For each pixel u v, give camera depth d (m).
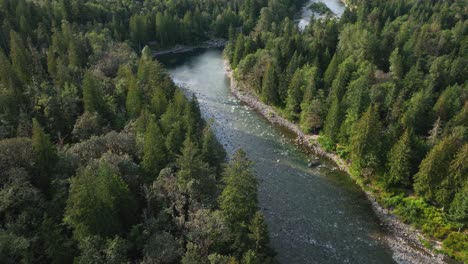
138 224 56.84
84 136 79.50
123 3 181.38
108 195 53.91
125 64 117.69
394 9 175.88
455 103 93.50
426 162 76.19
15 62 98.62
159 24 173.50
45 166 63.28
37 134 62.56
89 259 47.50
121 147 72.06
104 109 89.62
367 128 83.38
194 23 185.38
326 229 75.38
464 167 71.38
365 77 101.31
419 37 123.56
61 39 120.31
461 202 70.88
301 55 122.75
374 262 68.44
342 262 68.19
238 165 60.53
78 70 105.94
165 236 53.75
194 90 136.00
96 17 165.50
